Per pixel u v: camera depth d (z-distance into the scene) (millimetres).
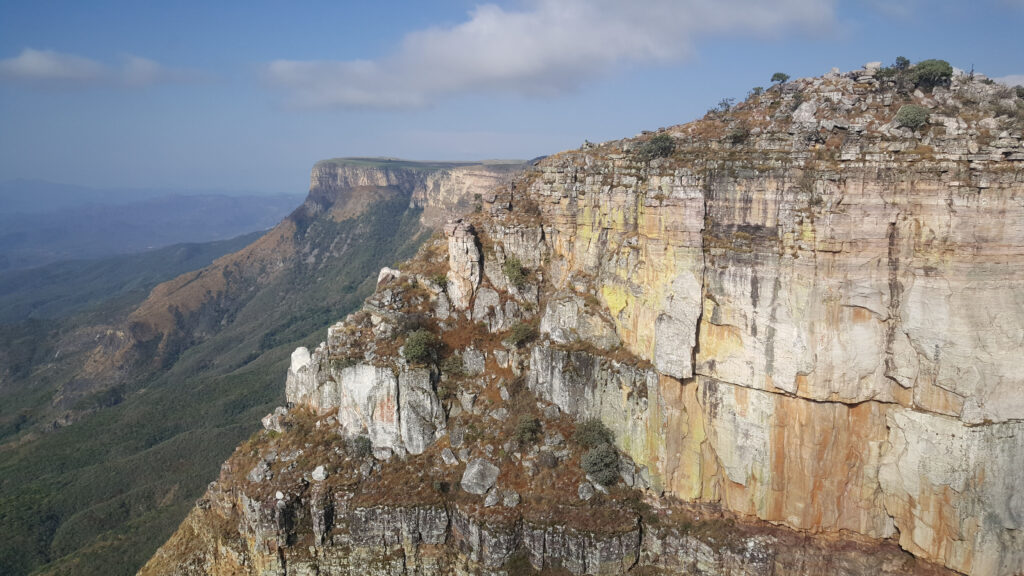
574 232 62812
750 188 44438
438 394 60375
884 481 42938
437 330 65125
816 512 44812
